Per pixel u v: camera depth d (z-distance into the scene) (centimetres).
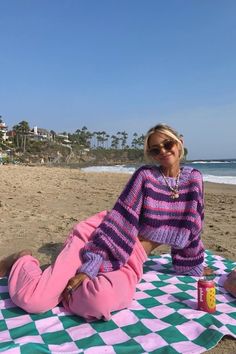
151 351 288
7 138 12219
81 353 280
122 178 2417
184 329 321
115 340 302
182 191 407
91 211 933
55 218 817
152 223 398
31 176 2098
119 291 343
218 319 337
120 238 379
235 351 300
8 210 886
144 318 338
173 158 403
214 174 4016
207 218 912
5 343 290
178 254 438
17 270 365
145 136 413
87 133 15500
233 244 638
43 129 14875
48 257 537
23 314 343
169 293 393
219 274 450
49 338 302
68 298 344
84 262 366
